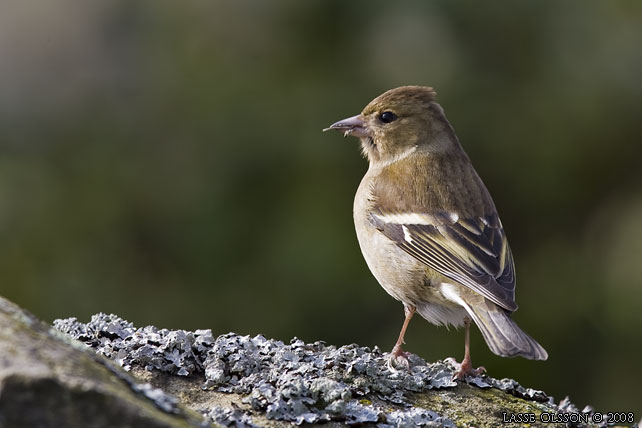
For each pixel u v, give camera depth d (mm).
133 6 15297
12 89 14875
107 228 13695
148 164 13844
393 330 12727
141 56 14945
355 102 13586
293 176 13391
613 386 12938
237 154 13492
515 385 6688
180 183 13656
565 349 13203
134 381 4359
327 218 13062
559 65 14031
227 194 13422
